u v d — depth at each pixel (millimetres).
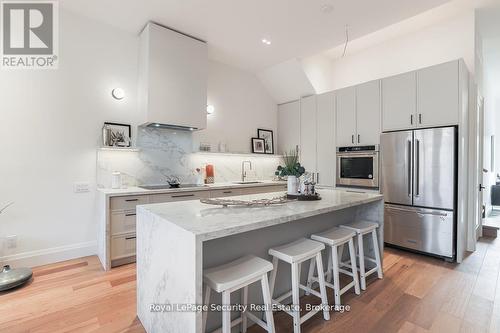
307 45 3738
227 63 4473
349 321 1887
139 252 1895
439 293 2289
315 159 4586
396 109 3514
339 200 2299
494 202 6180
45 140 2881
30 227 2803
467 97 3285
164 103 3250
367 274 2432
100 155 3232
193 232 1233
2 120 2656
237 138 4695
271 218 1552
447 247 3020
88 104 3139
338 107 4230
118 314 1966
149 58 3133
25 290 2309
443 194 3045
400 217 3416
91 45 3146
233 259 1753
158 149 3703
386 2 2672
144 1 2748
